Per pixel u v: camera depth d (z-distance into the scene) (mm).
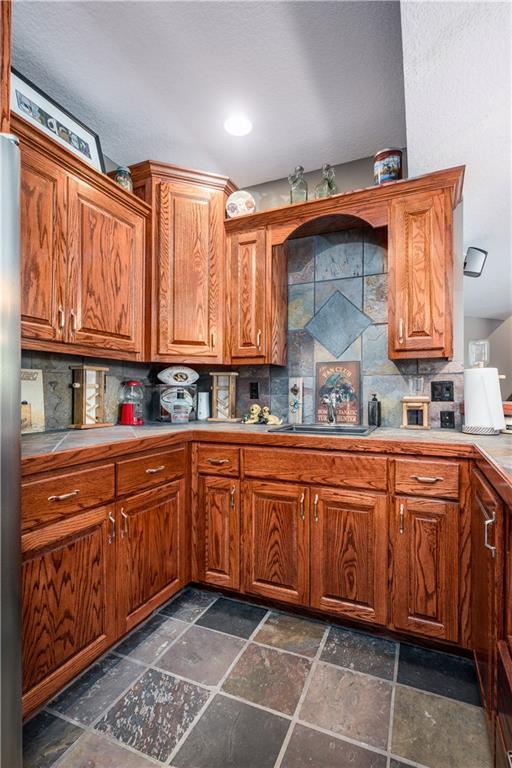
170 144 2297
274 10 1468
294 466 1800
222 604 1943
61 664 1296
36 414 1862
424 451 1563
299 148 2326
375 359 2287
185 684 1397
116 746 1157
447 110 1578
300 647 1612
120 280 2049
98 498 1464
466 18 1161
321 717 1264
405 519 1597
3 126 936
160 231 2234
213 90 1876
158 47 1635
